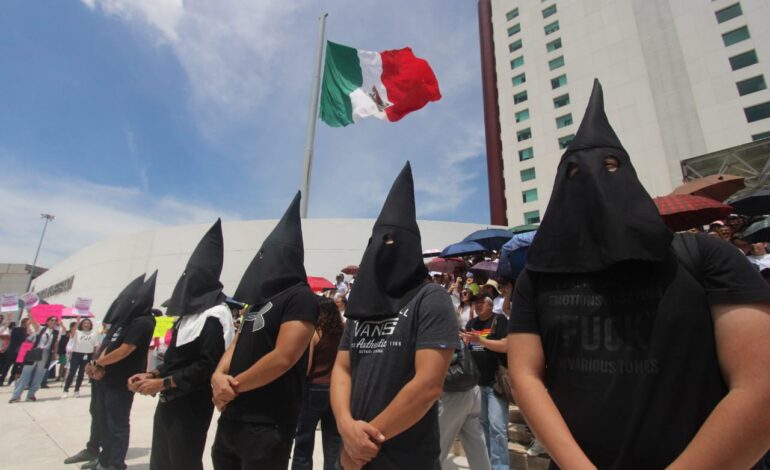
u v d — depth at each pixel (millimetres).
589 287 1289
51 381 13898
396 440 1899
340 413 2039
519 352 1415
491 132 47688
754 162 16453
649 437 1079
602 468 1135
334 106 9195
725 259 1149
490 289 6297
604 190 1317
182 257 26359
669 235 1208
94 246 31781
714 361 1102
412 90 8820
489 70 49594
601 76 38594
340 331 4289
